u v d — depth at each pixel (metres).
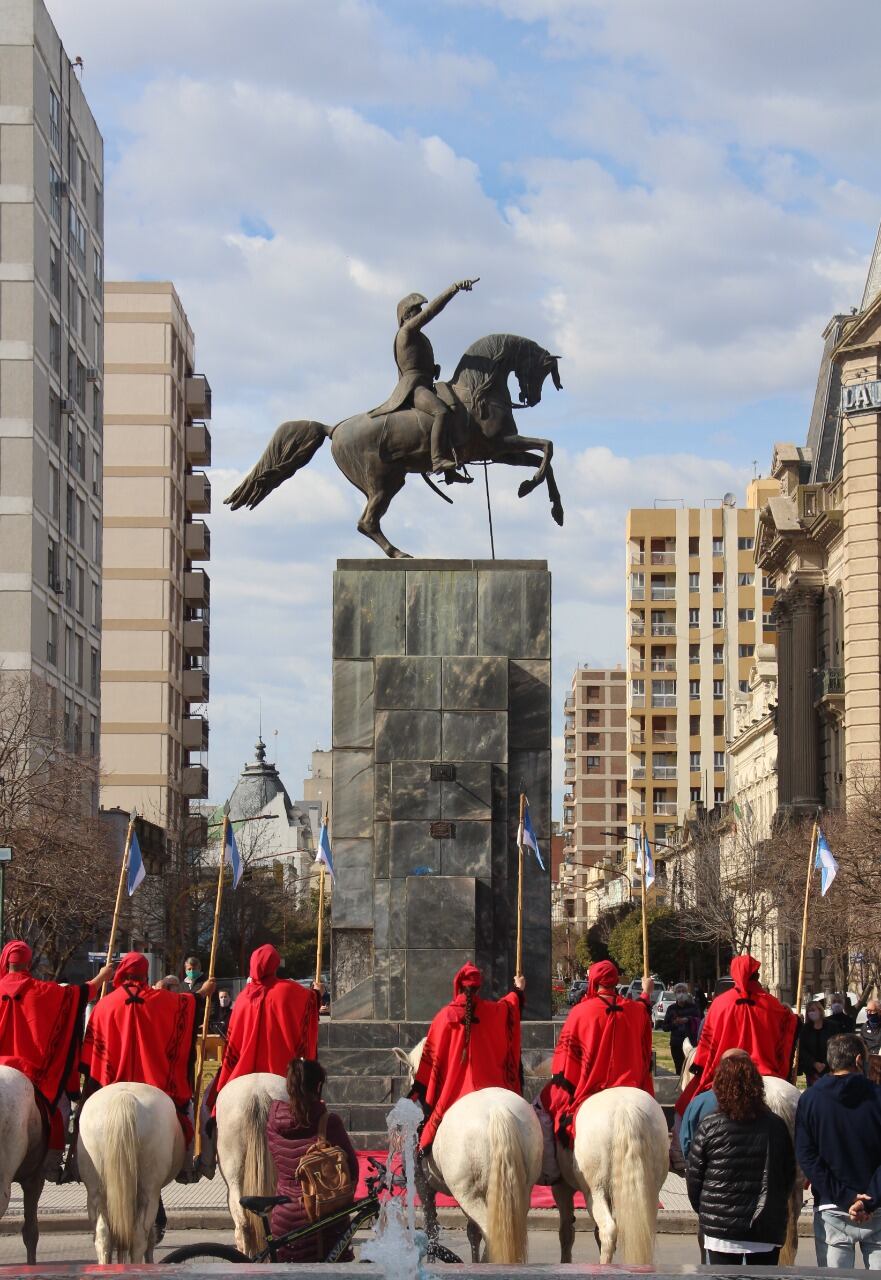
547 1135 14.17
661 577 149.25
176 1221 18.52
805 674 77.88
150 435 95.88
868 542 69.00
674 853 104.38
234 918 83.38
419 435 25.70
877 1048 25.14
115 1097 13.11
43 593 66.00
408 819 25.03
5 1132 13.36
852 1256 11.84
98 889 51.06
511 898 25.05
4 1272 9.11
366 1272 9.08
